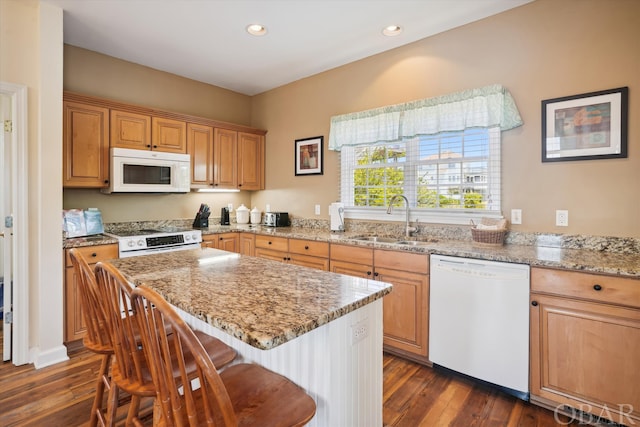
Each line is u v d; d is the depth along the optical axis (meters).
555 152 2.25
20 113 2.30
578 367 1.73
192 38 2.91
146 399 1.94
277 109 4.14
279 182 4.13
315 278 1.47
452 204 2.75
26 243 2.33
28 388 2.06
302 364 1.17
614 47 2.05
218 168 3.79
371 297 1.22
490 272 1.99
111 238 2.76
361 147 3.34
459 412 1.85
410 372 2.27
